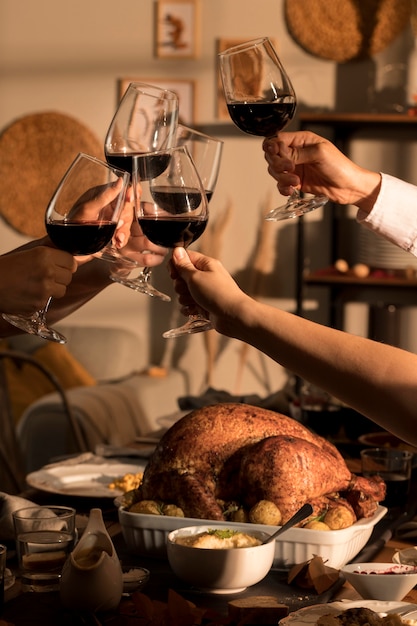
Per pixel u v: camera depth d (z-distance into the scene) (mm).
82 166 1519
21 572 1425
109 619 1304
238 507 1563
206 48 5414
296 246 5398
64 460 2350
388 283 4891
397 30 5180
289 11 5273
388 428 1162
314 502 1537
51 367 4949
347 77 5258
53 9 5531
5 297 1472
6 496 1670
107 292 5594
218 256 5449
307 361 1185
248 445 1581
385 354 1158
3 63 5594
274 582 1472
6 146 5637
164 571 1517
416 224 1941
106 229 1521
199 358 5547
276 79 1806
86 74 5543
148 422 4797
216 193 5445
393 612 1284
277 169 1871
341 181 1920
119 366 5188
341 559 1503
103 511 1855
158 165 1530
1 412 3484
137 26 5469
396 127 5164
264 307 1229
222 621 1267
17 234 5727
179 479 1567
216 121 5426
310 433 1651
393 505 1863
